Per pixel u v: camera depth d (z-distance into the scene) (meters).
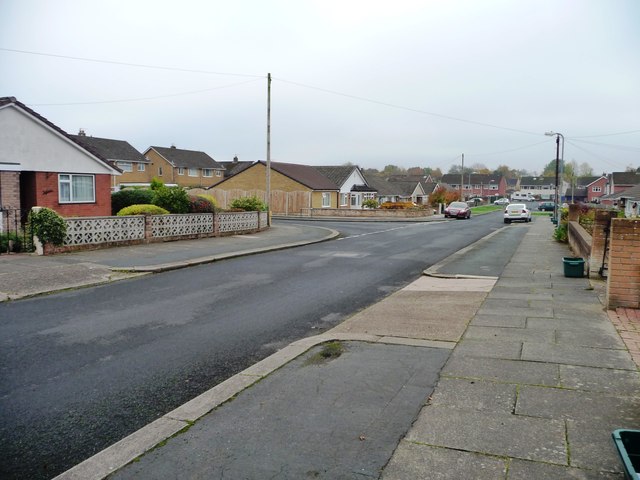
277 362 5.95
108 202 25.38
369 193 61.12
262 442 4.05
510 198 134.25
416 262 15.46
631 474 2.70
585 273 11.87
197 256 15.20
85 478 3.62
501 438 4.00
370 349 6.42
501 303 8.87
